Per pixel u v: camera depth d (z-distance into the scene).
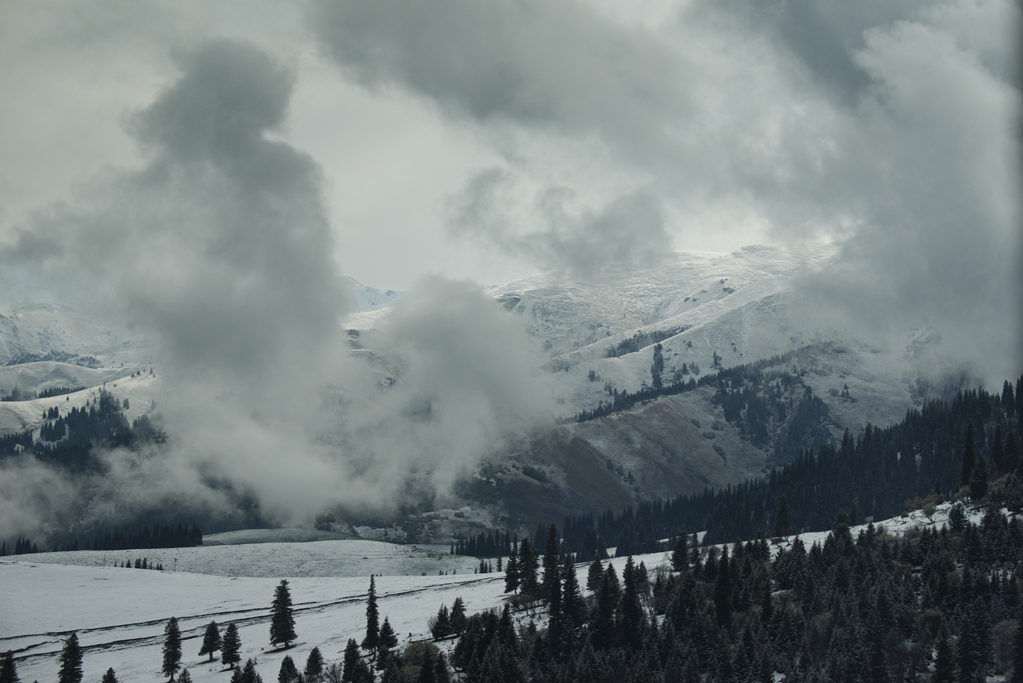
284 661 144.12
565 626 136.50
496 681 119.75
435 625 152.12
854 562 138.38
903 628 119.56
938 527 151.88
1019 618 111.81
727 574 138.38
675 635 131.00
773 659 120.44
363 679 132.62
